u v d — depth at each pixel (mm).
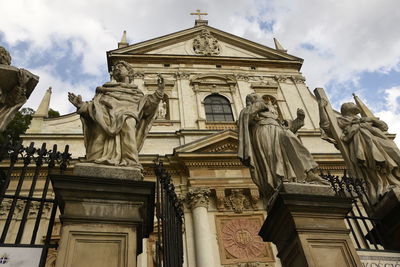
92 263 3588
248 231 13281
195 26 23312
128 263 3629
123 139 4789
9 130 20531
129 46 21188
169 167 15031
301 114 5703
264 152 5375
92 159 4570
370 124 6418
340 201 4715
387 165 5793
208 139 15484
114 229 3869
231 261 12445
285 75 21359
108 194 4113
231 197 14148
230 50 22672
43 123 16703
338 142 6402
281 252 4734
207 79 20188
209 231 13031
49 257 11164
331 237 4391
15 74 4859
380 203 5512
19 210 12469
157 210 5004
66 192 4016
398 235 5180
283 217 4613
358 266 4191
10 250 3793
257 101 5852
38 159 4676
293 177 4965
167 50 21906
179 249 5652
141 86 19062
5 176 4926
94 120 4891
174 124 17672
